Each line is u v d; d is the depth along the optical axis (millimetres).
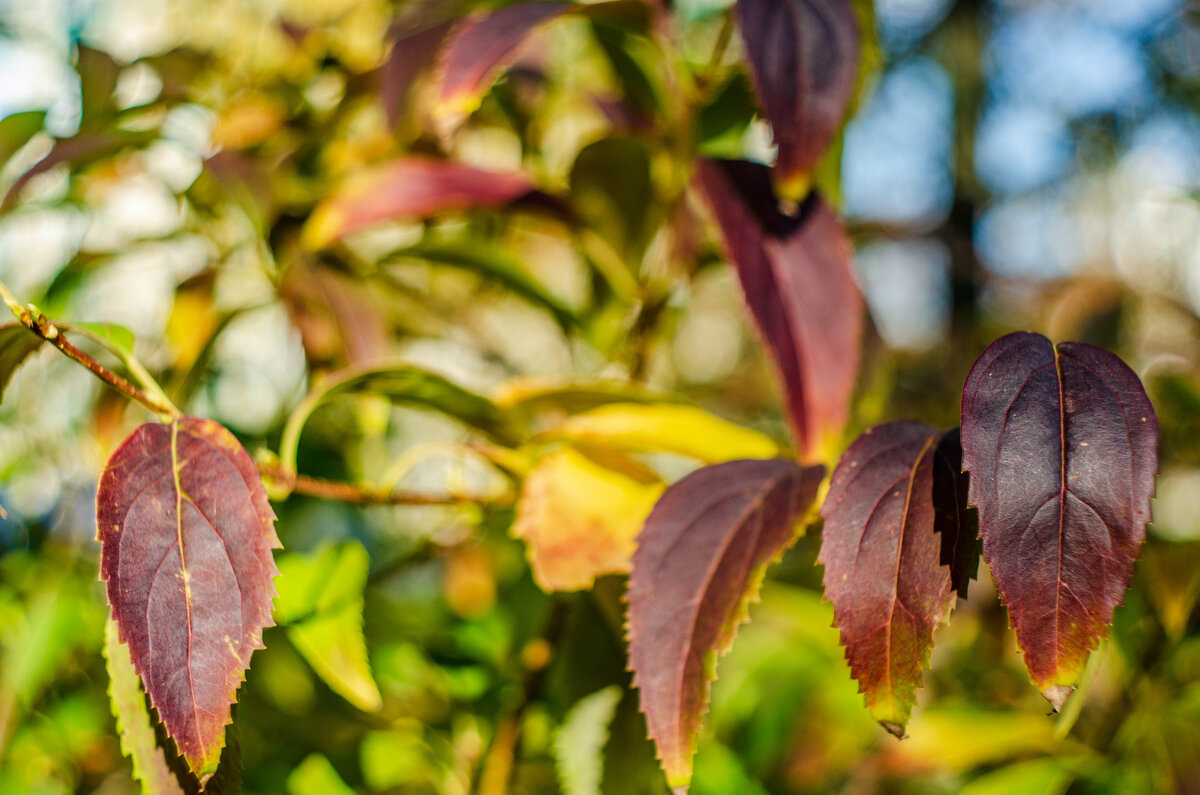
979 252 1651
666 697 366
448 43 502
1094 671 405
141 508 356
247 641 353
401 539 882
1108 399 348
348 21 716
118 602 349
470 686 590
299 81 641
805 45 419
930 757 563
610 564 425
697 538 378
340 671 444
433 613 731
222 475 362
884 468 364
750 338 1426
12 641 591
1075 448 345
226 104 622
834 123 417
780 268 453
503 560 709
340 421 758
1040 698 642
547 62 643
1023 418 346
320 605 449
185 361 554
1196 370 692
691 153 497
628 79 558
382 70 511
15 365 396
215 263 632
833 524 360
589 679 493
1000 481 343
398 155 620
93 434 565
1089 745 555
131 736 372
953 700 620
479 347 748
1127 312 728
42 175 491
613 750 481
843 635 355
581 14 493
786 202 447
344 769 574
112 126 541
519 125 663
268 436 597
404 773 597
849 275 458
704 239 598
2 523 679
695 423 459
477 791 493
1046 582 340
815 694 775
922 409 1231
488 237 676
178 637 350
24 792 588
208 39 719
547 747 562
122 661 376
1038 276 1716
